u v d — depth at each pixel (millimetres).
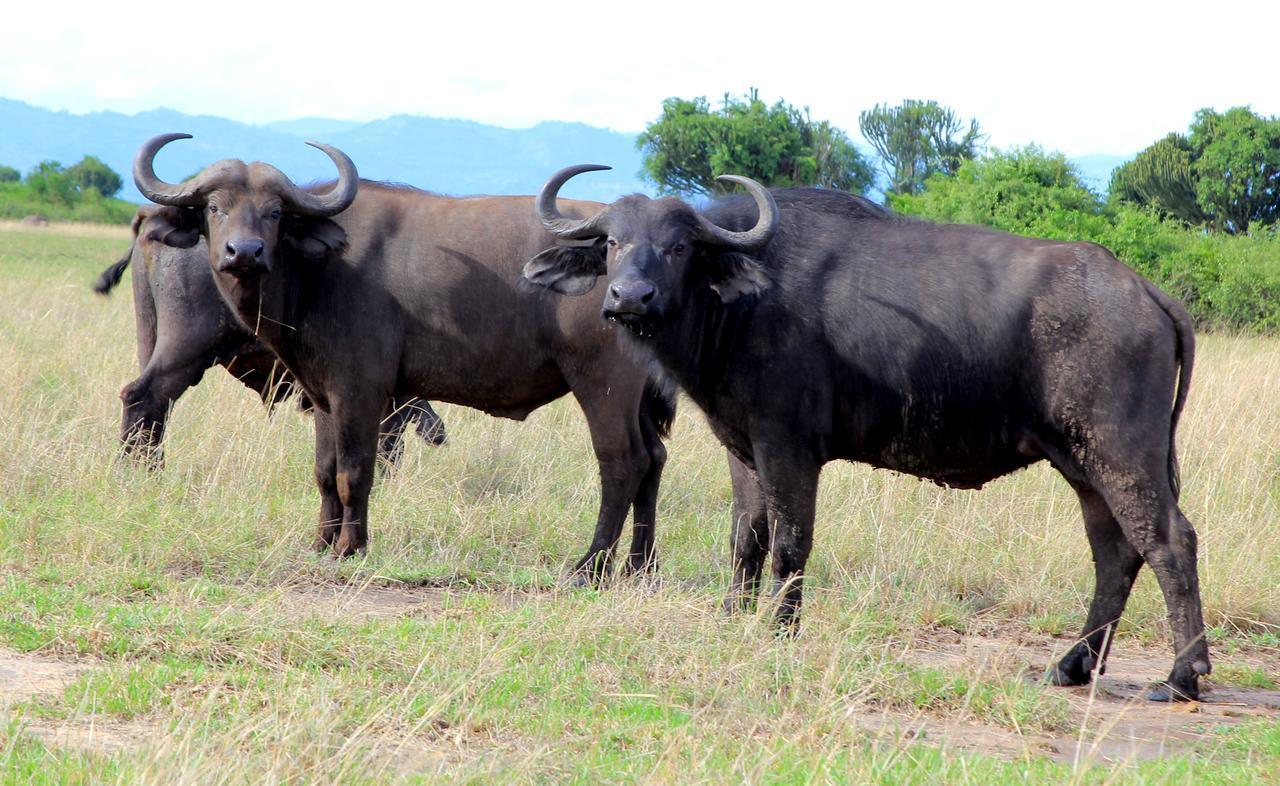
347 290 15789
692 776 8445
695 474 20109
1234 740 10453
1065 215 52281
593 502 18422
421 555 15781
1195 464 19875
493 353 16016
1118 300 11992
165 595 12852
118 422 19219
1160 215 86938
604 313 12367
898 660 11953
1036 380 12141
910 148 100312
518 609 13211
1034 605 15367
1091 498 12711
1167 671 13258
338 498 16328
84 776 7750
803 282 12883
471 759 8883
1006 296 12234
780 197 13602
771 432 12945
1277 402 23094
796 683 10797
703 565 16562
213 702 9250
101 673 10055
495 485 18984
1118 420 11836
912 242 12945
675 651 11586
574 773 8617
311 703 9312
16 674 10055
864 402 12797
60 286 40688
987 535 16953
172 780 7672
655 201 12867
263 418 19625
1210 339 37875
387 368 15938
